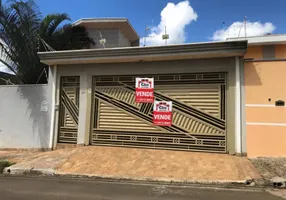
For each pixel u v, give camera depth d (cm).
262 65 915
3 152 1107
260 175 707
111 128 1057
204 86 962
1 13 1227
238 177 701
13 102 1184
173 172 757
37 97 1155
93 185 685
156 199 570
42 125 1137
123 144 1038
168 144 989
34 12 1286
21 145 1156
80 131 1080
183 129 977
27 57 1286
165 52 947
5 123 1185
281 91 897
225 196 591
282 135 886
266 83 908
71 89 1122
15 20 1244
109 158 896
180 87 988
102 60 1035
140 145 1019
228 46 886
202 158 869
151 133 1011
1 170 844
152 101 1016
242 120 913
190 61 974
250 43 915
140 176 738
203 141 951
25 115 1164
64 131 1116
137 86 1032
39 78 1339
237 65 927
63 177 775
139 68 1031
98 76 1087
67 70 1123
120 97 1056
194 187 663
